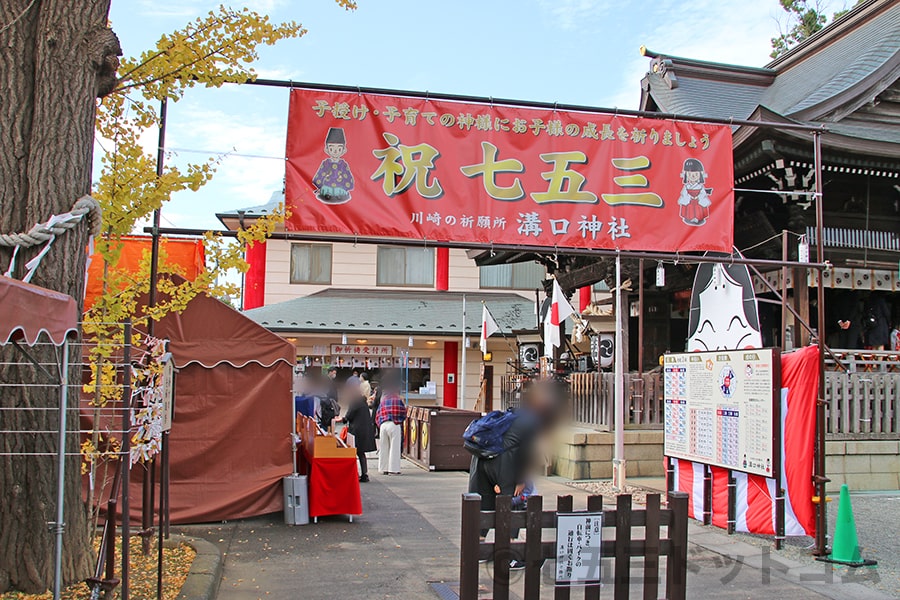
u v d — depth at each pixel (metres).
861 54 15.97
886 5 16.88
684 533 4.58
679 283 16.27
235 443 9.16
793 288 13.66
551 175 8.07
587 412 13.71
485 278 28.09
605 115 8.27
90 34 5.57
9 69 5.35
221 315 9.17
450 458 14.59
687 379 9.39
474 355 26.45
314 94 7.57
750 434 8.18
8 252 5.06
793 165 12.57
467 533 4.20
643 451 12.75
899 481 11.55
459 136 7.87
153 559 6.72
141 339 7.74
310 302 26.03
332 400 14.48
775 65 19.77
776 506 7.82
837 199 13.91
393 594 6.10
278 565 7.00
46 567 5.27
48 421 5.32
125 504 4.67
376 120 7.68
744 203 14.20
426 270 27.81
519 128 8.02
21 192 5.32
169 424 5.65
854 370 12.23
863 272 13.74
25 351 4.81
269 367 9.32
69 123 5.45
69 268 5.37
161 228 6.79
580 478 12.48
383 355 25.55
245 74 6.58
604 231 8.18
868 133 14.35
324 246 27.33
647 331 17.88
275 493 9.21
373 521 9.17
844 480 11.32
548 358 16.48
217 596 6.02
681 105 16.91
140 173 6.23
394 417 14.23
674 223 8.36
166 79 6.42
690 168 8.44
